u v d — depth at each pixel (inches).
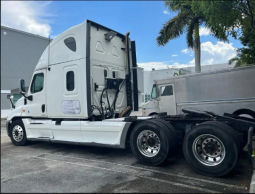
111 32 271.7
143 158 209.0
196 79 415.8
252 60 442.3
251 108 359.6
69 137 267.4
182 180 171.2
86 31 249.4
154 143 207.8
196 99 415.2
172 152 203.0
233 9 241.4
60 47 274.4
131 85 314.5
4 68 629.0
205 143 182.4
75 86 256.8
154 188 157.6
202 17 543.5
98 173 192.5
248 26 275.7
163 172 190.1
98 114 261.1
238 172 183.5
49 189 161.8
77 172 197.2
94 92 258.8
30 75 692.1
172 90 453.7
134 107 315.6
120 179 176.9
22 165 224.7
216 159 177.3
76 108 256.2
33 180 181.0
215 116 209.2
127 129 224.8
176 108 441.1
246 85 365.1
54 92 278.2
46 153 273.7
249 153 176.9
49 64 285.0
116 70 295.1
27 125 308.8
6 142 365.1
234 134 172.1
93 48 260.8
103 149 284.0
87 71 245.6
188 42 594.2
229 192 147.8
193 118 215.6
